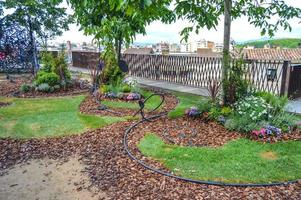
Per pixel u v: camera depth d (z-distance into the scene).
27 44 12.59
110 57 7.93
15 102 6.98
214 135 4.21
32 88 8.45
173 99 7.08
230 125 4.38
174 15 5.07
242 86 5.01
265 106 4.46
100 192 2.69
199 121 4.91
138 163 3.28
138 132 4.45
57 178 3.03
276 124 4.28
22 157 3.61
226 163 3.22
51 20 13.20
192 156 3.42
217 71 8.41
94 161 3.42
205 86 8.91
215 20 4.61
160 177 2.93
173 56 9.98
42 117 5.51
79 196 2.64
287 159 3.29
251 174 2.94
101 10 3.32
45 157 3.60
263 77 6.89
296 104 6.13
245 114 4.45
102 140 4.13
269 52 15.66
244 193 2.58
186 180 2.83
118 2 2.15
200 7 4.45
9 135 4.45
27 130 4.70
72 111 5.98
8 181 2.99
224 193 2.59
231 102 4.92
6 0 11.81
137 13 2.21
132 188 2.72
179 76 9.90
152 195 2.58
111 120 5.22
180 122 4.92
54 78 8.45
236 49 5.21
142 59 11.58
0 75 12.38
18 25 12.27
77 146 3.94
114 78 7.98
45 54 9.51
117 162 3.35
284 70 6.42
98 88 7.95
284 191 2.61
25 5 11.98
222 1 5.04
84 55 15.90
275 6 5.08
